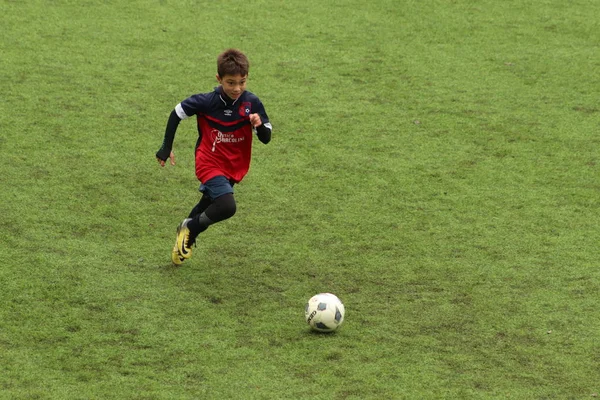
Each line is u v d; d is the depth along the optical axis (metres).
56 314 23.39
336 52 45.69
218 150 25.22
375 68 43.97
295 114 38.78
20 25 46.72
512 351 22.41
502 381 21.03
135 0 51.47
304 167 34.12
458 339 22.94
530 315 24.23
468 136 37.22
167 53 44.47
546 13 51.97
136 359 21.44
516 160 35.16
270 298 24.91
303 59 44.66
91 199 30.69
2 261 26.06
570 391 20.69
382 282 26.00
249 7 51.25
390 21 50.06
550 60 45.56
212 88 40.69
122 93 39.81
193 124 37.62
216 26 48.25
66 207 29.95
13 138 34.97
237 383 20.55
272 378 20.80
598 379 21.20
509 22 50.53
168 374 20.83
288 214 30.41
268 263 27.02
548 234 29.31
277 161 34.56
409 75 43.31
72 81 40.75
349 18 50.28
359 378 20.94
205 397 19.94
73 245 27.41
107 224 29.02
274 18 49.78
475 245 28.47
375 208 31.02
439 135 37.25
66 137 35.44
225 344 22.30
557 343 22.83
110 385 20.25
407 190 32.47
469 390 20.59
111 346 21.98
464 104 40.31
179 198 31.28
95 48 44.53
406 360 21.83
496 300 25.03
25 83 40.19
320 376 20.97
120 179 32.34
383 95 41.06
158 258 27.03
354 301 24.83
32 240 27.52
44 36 45.56
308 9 51.38
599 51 46.81
